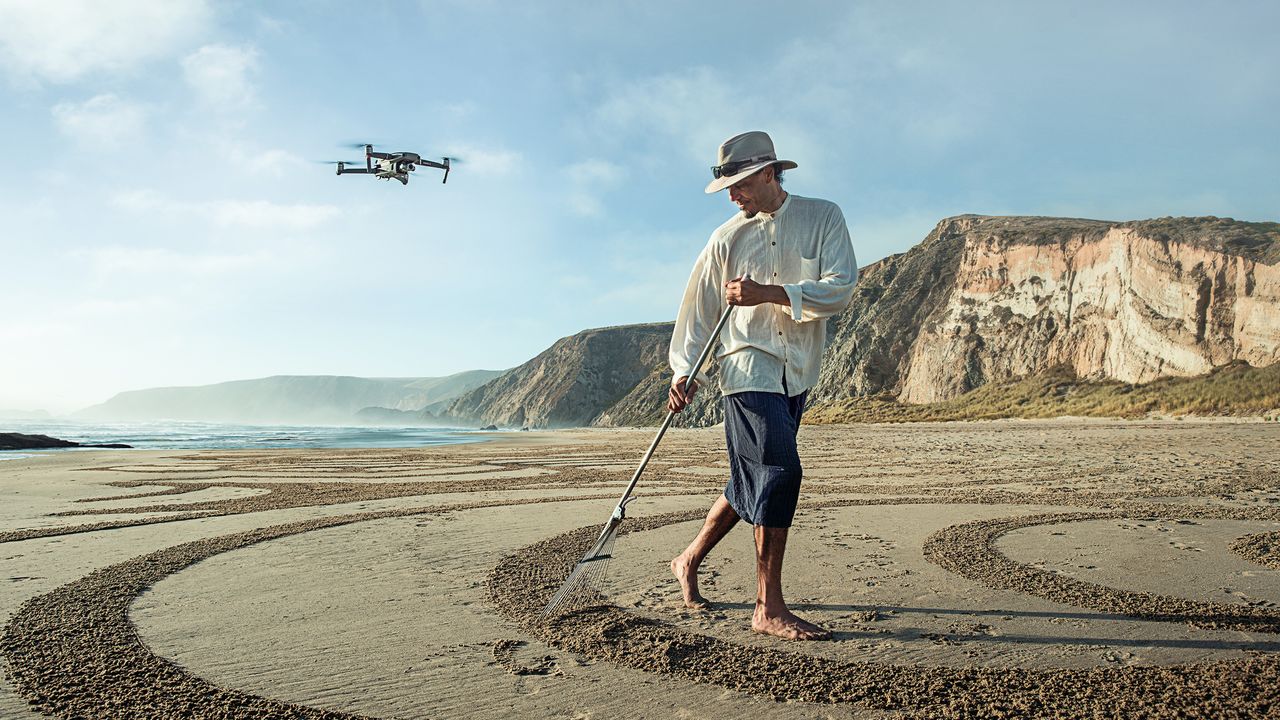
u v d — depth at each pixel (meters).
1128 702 2.28
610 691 2.44
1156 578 3.98
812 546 4.87
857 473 10.78
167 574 4.22
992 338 46.03
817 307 3.15
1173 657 2.72
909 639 2.95
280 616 3.36
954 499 7.32
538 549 4.89
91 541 5.32
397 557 4.69
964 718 2.19
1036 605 3.44
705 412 74.06
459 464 14.90
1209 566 4.26
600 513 6.59
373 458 17.94
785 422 3.16
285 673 2.63
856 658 2.73
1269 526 5.61
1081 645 2.86
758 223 3.42
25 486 10.25
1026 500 7.20
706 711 2.27
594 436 44.16
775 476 3.07
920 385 49.47
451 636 3.05
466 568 4.36
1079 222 48.53
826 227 3.35
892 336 55.47
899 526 5.66
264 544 5.18
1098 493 7.77
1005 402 39.25
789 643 2.91
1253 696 2.30
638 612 3.37
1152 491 7.85
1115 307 38.44
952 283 54.38
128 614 3.39
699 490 8.61
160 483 10.59
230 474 12.47
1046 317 43.62
